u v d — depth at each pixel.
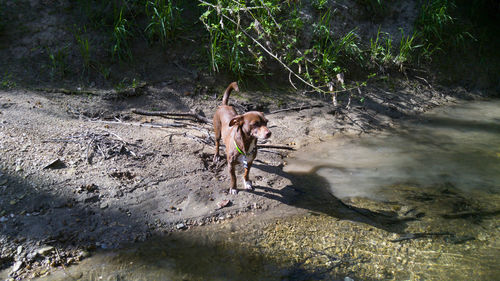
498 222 4.42
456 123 7.36
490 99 8.71
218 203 4.53
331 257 3.81
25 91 5.92
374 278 3.55
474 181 5.32
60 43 6.77
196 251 3.85
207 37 7.46
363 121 7.12
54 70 6.43
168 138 5.55
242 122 4.18
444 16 8.92
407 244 4.03
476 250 3.96
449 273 3.63
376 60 8.49
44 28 6.89
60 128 5.20
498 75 9.13
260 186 4.95
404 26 9.17
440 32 9.11
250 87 7.33
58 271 3.48
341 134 6.68
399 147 6.34
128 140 5.25
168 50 7.25
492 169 5.64
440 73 8.83
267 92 7.34
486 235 4.20
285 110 7.03
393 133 6.88
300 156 5.88
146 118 6.14
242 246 3.94
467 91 8.79
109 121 5.73
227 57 7.32
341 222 4.38
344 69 7.93
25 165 4.37
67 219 3.96
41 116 5.38
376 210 4.63
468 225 4.37
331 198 4.86
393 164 5.77
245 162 4.51
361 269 3.66
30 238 3.70
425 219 4.47
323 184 5.16
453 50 9.22
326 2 8.44
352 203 4.77
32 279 3.38
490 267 3.71
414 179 5.36
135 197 4.38
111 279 3.43
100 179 4.47
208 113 6.56
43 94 5.97
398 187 5.15
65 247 3.71
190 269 3.60
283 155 5.84
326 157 5.91
